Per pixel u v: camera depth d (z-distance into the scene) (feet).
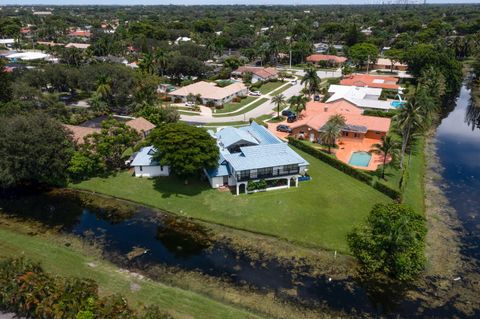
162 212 173.37
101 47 540.93
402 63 499.10
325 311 117.60
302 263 139.13
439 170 221.46
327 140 228.02
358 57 501.97
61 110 281.13
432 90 310.65
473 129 299.99
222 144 213.25
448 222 166.40
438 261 140.87
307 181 199.11
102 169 207.21
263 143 218.38
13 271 114.32
